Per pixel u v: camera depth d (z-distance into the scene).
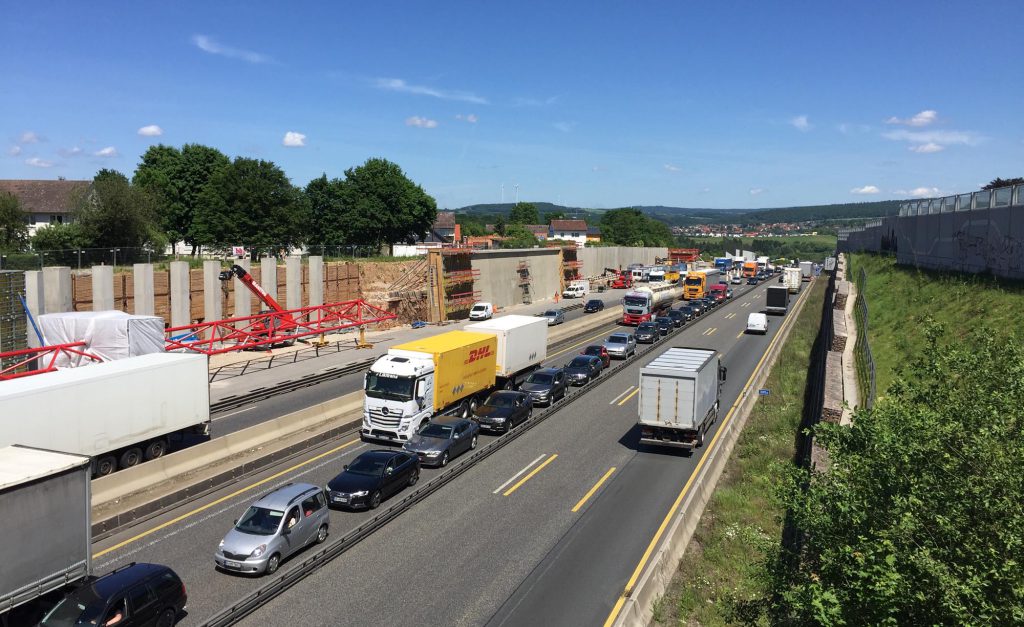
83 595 13.37
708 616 15.64
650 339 54.06
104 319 31.39
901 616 9.57
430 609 15.20
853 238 108.50
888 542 9.36
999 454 10.03
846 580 10.35
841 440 12.24
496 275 85.31
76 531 14.37
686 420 26.09
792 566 13.83
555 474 24.50
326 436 28.45
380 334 60.94
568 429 30.69
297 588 16.12
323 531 18.98
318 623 14.55
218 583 16.38
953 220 35.94
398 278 73.81
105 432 22.91
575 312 80.38
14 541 13.20
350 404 32.28
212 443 24.58
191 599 15.60
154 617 13.92
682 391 26.08
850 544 10.67
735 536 19.73
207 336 51.12
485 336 33.28
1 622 13.02
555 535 19.23
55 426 21.31
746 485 24.03
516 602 15.53
